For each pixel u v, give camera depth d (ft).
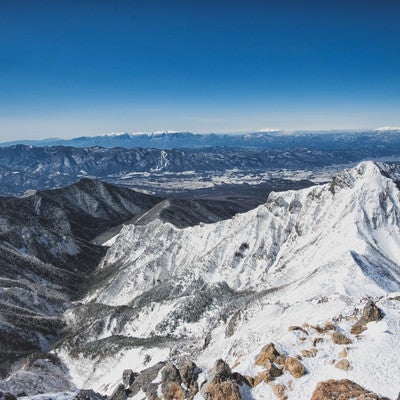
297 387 110.63
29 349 360.07
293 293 290.76
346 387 103.35
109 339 339.36
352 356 117.50
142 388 150.61
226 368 118.83
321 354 121.60
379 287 266.36
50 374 302.25
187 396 122.21
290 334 134.82
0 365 314.35
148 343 308.60
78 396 165.78
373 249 369.71
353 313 147.84
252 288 394.93
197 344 250.37
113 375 276.41
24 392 265.54
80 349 336.08
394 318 135.33
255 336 175.52
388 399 97.14
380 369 109.91
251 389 114.01
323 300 184.55
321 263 377.91
